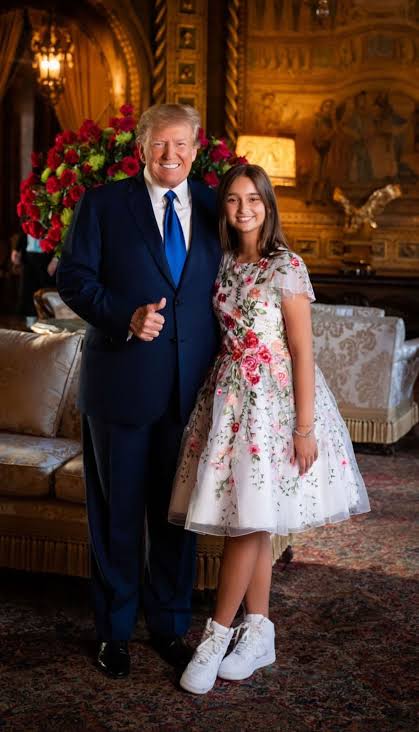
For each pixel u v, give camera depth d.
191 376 2.83
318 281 9.60
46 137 14.73
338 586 3.68
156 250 2.78
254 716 2.63
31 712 2.62
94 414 2.83
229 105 9.89
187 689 2.74
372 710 2.67
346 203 9.71
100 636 2.94
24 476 3.42
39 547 3.45
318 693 2.77
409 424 6.48
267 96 9.92
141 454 2.88
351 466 2.98
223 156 3.94
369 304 9.65
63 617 3.31
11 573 3.74
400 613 3.41
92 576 2.96
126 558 2.92
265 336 2.79
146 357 2.78
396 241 10.07
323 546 4.19
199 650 2.79
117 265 2.78
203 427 2.84
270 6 9.82
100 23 9.77
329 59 9.88
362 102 9.95
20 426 3.88
